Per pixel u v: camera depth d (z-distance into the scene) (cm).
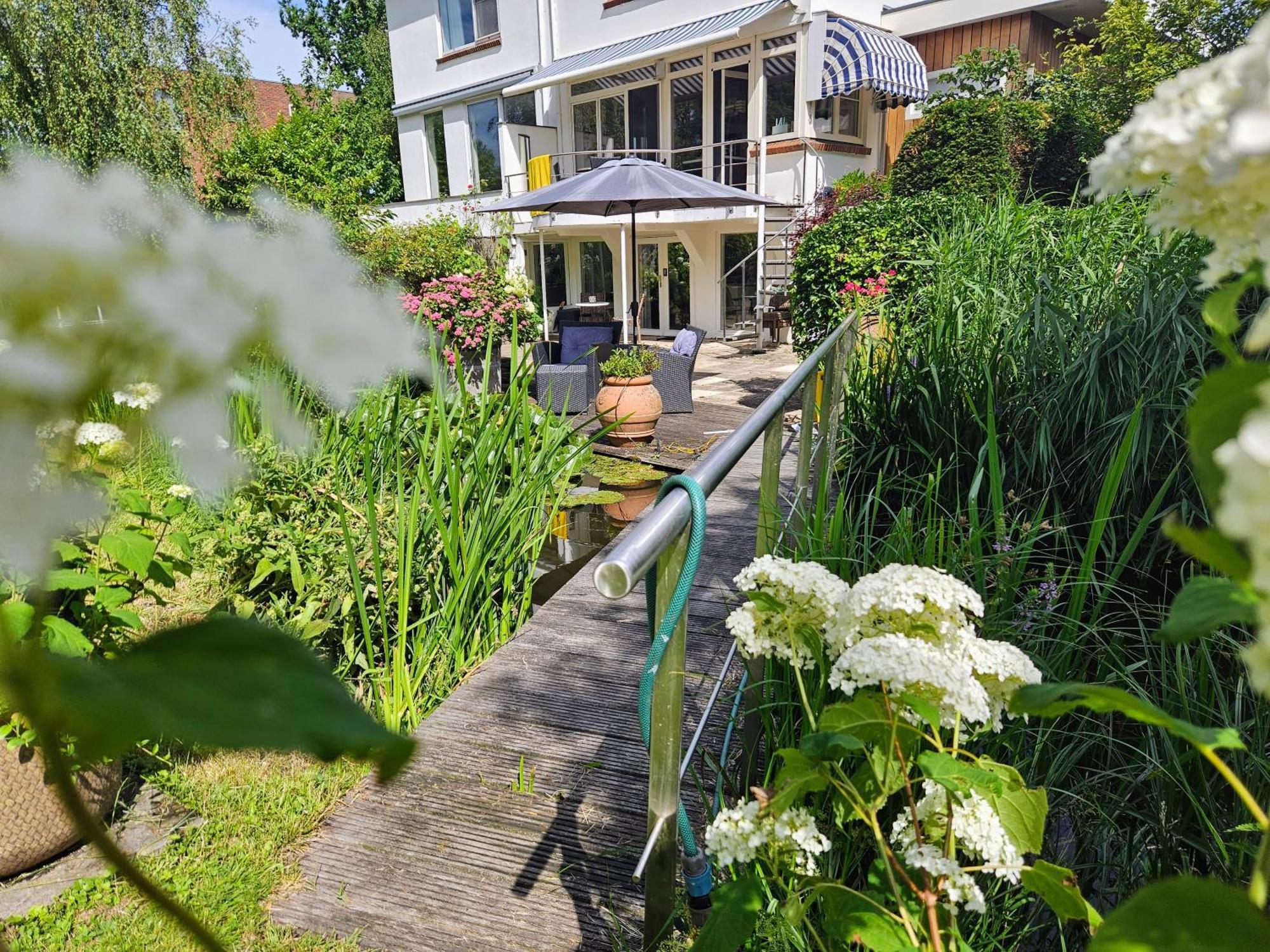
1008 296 348
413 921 171
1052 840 158
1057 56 1124
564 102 1333
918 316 404
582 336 862
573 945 164
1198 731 51
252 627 26
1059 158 943
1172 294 270
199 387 22
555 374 679
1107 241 352
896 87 1031
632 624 293
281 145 1111
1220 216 43
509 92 1254
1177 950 39
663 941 135
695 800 184
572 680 255
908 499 288
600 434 347
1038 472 276
